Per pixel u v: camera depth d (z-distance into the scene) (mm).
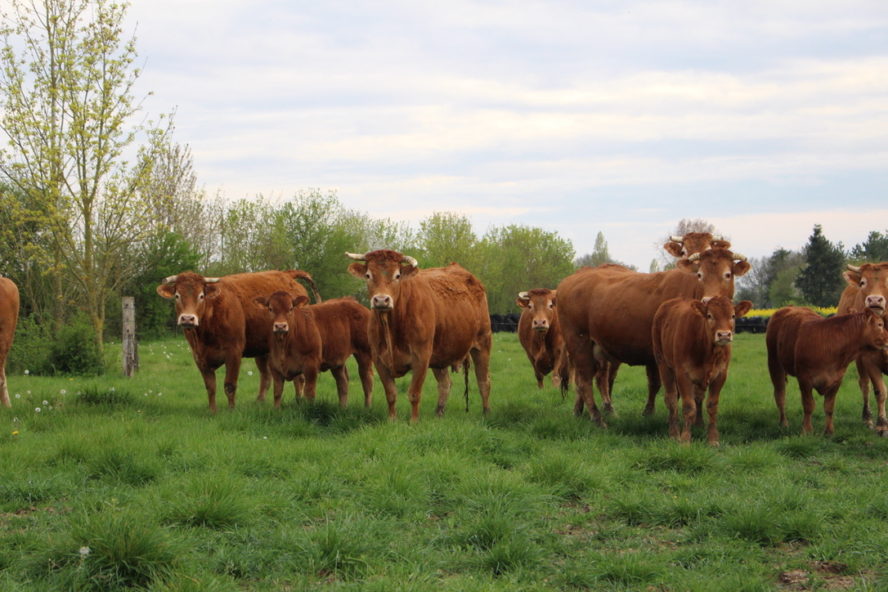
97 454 7508
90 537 4953
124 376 16750
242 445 8273
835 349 9625
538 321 13836
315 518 6102
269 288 12805
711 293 9875
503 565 5152
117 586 4668
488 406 11969
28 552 5285
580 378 11734
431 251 55344
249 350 12281
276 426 9734
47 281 25000
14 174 20500
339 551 5199
